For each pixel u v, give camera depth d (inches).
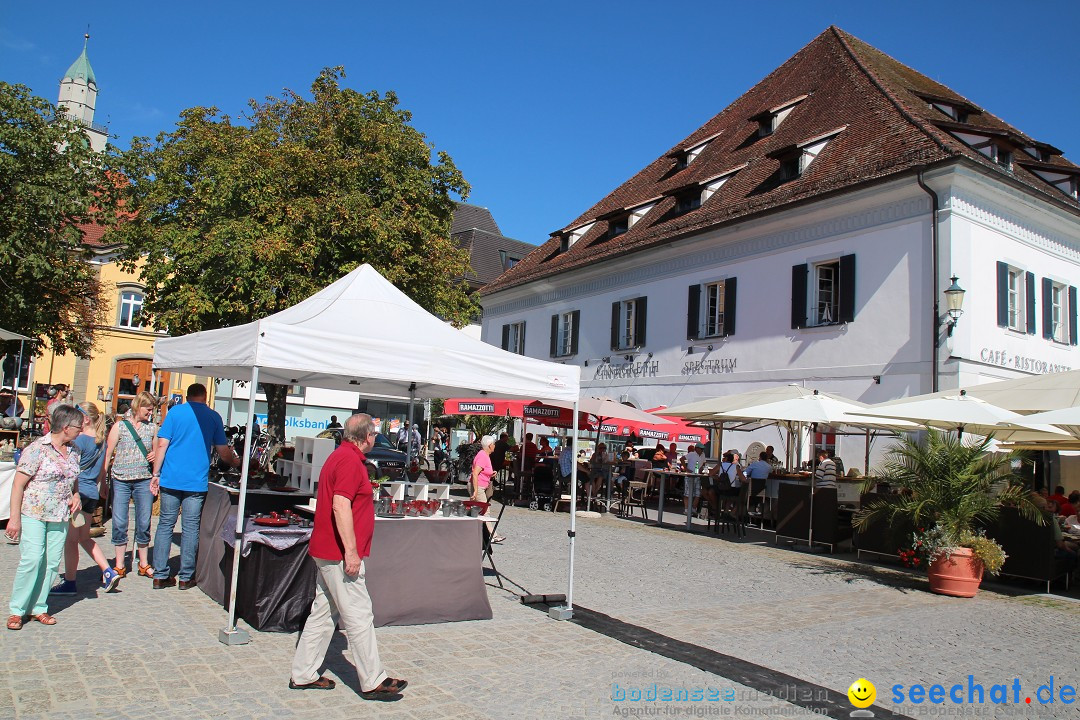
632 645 249.9
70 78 2250.2
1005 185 639.8
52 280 817.5
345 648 228.5
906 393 631.8
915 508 386.3
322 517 189.8
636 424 658.8
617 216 1039.6
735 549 500.7
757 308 775.1
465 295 799.1
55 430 233.8
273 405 703.1
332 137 681.0
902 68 960.9
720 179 898.1
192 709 174.4
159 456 287.0
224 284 635.5
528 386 286.2
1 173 746.2
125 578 299.7
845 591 372.5
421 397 451.8
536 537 500.1
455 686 201.0
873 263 668.7
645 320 929.5
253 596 239.8
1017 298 676.7
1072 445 518.0
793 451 741.9
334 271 668.7
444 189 761.6
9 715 163.5
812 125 839.7
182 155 686.5
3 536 374.0
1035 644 283.3
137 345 1294.3
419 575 263.9
